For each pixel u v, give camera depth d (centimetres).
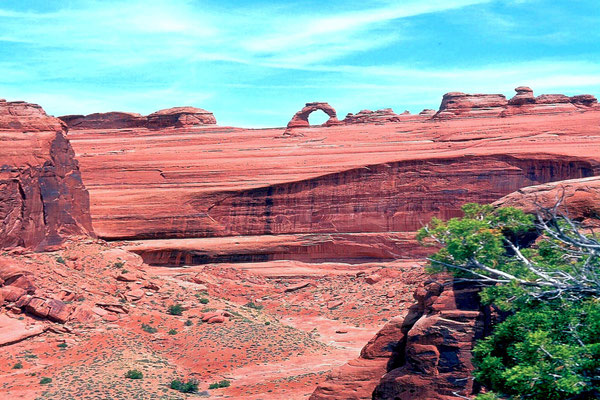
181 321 5853
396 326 2869
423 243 2445
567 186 2772
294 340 5522
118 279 6531
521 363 2083
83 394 4150
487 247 2323
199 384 4594
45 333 5250
